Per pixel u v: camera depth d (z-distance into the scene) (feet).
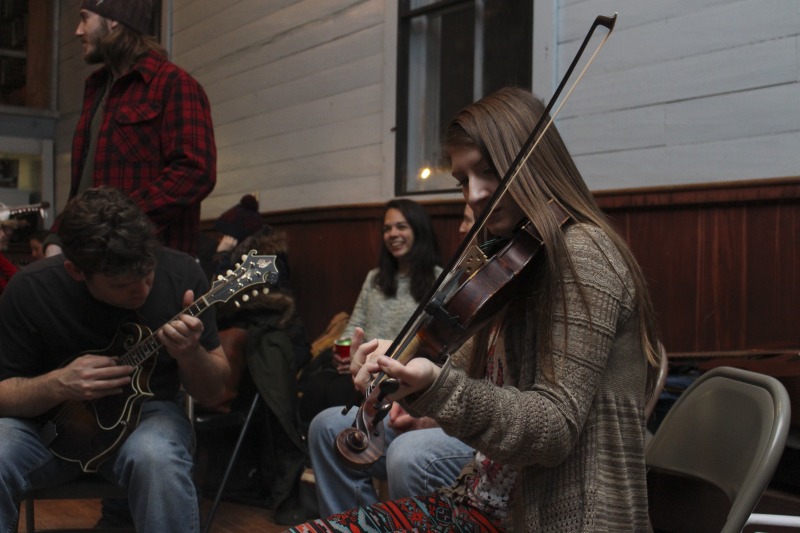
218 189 19.62
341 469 7.85
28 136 28.37
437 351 4.60
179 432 7.52
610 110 10.62
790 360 7.42
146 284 7.16
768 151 9.00
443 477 6.81
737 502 4.31
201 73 20.18
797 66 8.76
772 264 8.96
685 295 9.77
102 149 9.89
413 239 11.32
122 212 6.82
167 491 7.00
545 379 4.44
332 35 15.89
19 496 7.14
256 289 7.43
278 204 17.44
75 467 7.35
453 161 5.02
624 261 4.71
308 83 16.52
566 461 4.59
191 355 7.26
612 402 4.61
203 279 7.98
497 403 4.24
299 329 12.01
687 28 9.78
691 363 8.68
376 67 14.82
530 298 4.79
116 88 10.12
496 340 5.19
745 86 9.21
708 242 9.55
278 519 11.12
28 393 7.13
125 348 7.39
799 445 6.77
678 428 5.55
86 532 8.18
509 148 4.80
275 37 17.51
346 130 15.53
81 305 7.48
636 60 10.32
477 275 4.64
